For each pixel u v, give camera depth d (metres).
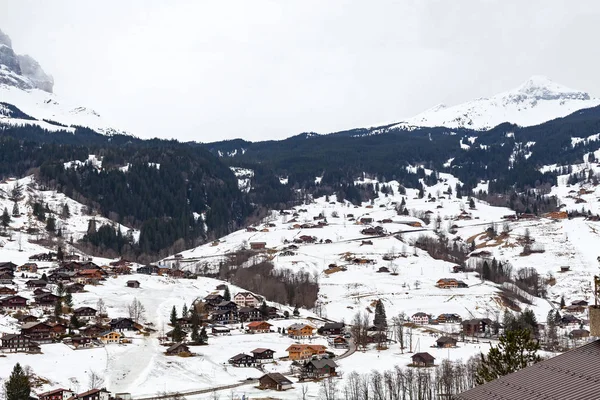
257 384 188.88
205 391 178.50
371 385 177.50
